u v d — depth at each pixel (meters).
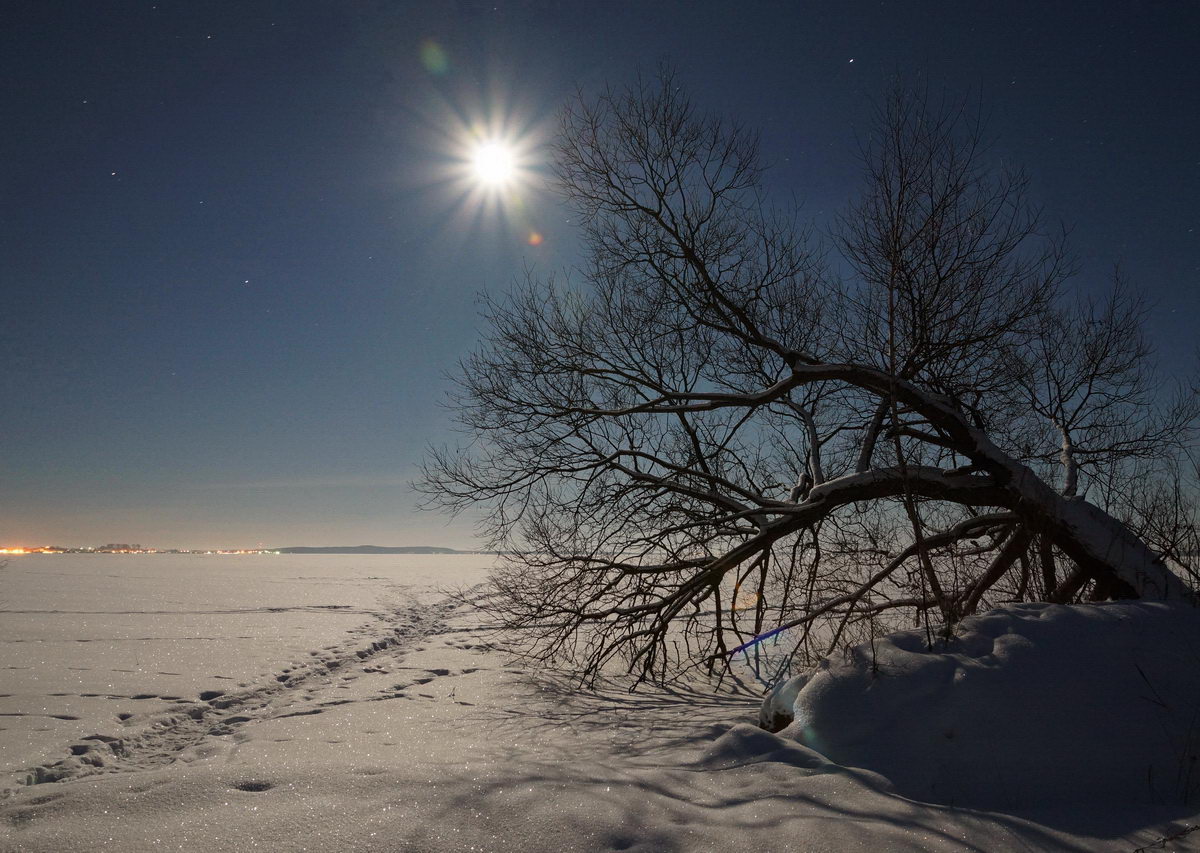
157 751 6.25
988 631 5.14
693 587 8.49
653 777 4.32
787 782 4.07
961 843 3.25
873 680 4.84
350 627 15.75
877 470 7.71
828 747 4.51
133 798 4.09
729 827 3.50
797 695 5.15
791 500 9.09
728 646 11.93
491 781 4.22
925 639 5.23
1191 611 5.40
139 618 16.11
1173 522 7.50
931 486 7.66
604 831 3.49
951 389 8.58
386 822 3.65
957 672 4.73
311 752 5.78
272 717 7.37
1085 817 3.60
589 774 4.37
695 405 8.73
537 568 8.98
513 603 9.33
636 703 8.02
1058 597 7.55
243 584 30.09
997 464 7.40
